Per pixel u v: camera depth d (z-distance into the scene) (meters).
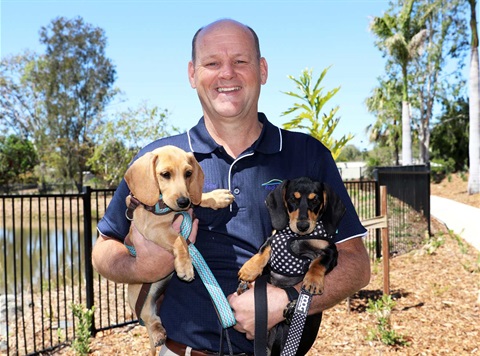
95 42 43.59
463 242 10.61
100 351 5.47
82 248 13.29
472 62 22.17
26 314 6.99
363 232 2.70
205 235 2.63
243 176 2.65
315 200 2.62
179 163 2.56
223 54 2.66
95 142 35.94
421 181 11.98
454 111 37.16
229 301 2.47
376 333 5.51
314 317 2.63
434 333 5.56
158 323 2.77
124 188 2.79
